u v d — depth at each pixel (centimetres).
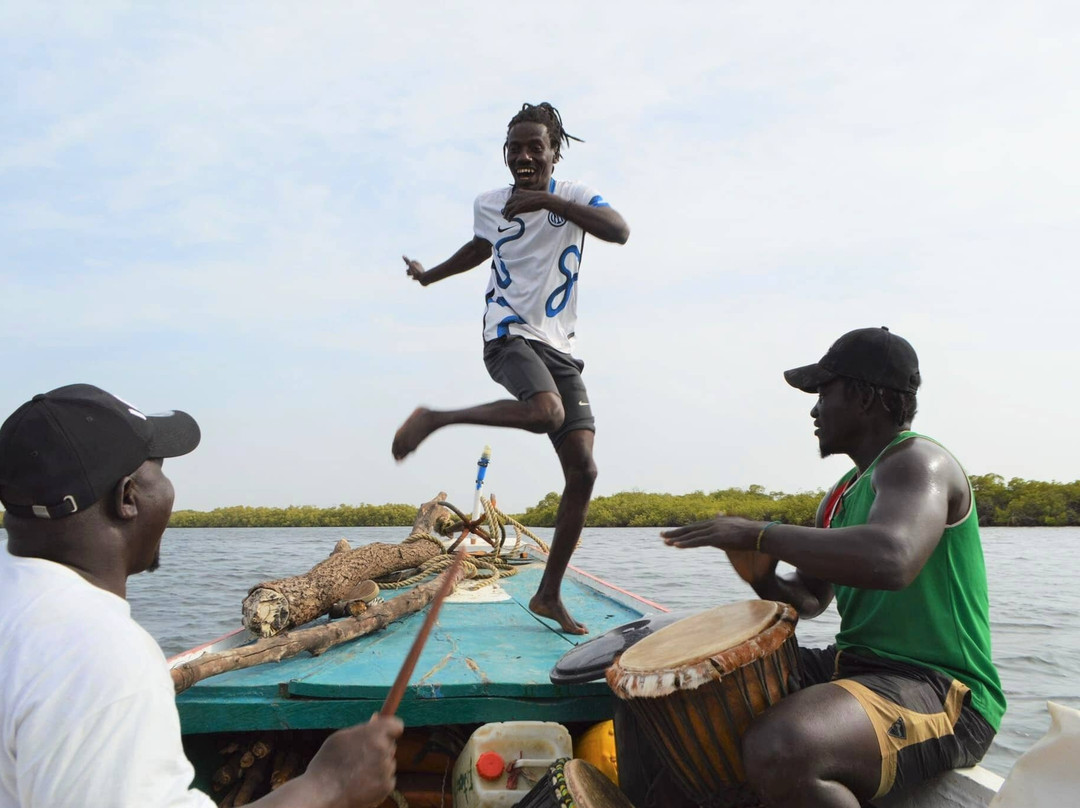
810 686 279
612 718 323
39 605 163
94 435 178
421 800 329
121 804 150
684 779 264
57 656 155
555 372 405
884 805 283
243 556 2592
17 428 177
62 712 151
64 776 149
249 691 311
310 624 453
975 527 278
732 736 252
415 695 313
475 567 609
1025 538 3453
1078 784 224
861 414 296
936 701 258
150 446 188
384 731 181
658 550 2530
